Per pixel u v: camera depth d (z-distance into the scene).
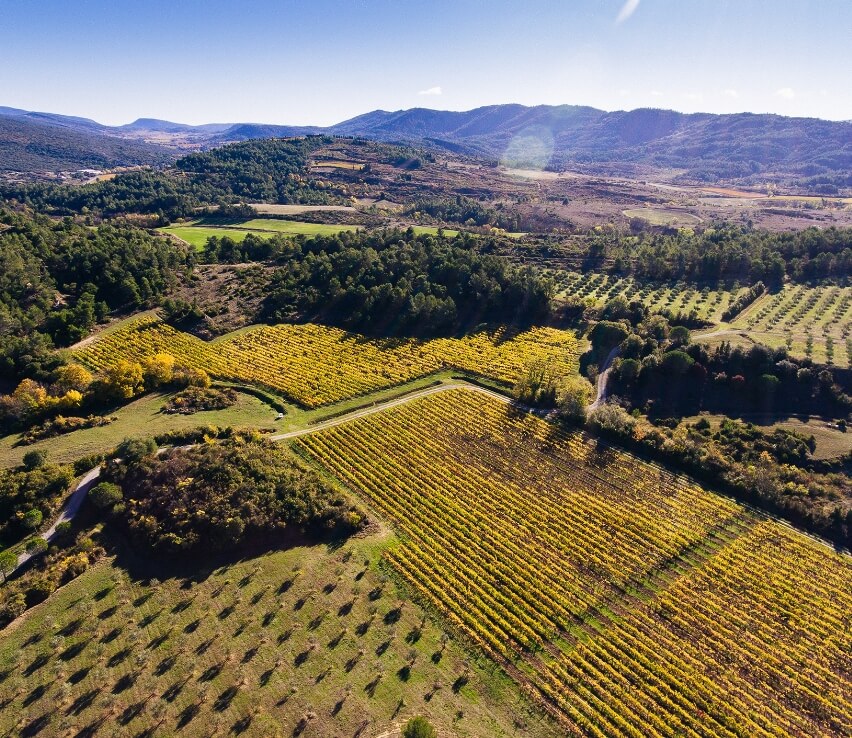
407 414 88.81
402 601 54.09
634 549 62.41
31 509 61.06
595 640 51.38
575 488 72.31
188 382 93.44
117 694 43.69
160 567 56.75
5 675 44.94
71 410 84.06
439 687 45.69
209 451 70.69
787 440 78.31
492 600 54.91
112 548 58.91
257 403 90.06
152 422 81.06
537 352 110.31
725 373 93.69
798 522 67.31
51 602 52.06
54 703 42.88
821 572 59.88
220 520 59.62
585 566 59.91
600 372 101.94
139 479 65.81
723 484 72.81
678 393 93.50
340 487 71.19
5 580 54.22
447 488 71.56
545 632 51.72
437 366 105.19
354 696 44.09
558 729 43.44
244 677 45.22
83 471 68.00
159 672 45.56
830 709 46.09
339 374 100.25
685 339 100.38
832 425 82.75
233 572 56.28
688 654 50.41
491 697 45.44
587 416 86.94
